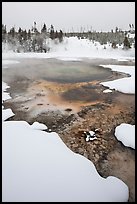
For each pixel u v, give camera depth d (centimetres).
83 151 818
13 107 1248
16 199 561
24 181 620
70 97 1444
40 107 1252
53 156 747
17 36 5125
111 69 2520
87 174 674
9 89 1628
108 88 1653
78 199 577
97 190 615
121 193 621
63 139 897
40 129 973
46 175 650
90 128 995
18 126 974
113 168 733
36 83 1823
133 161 770
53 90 1611
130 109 1221
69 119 1090
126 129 969
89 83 1825
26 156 733
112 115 1139
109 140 898
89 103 1323
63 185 617
